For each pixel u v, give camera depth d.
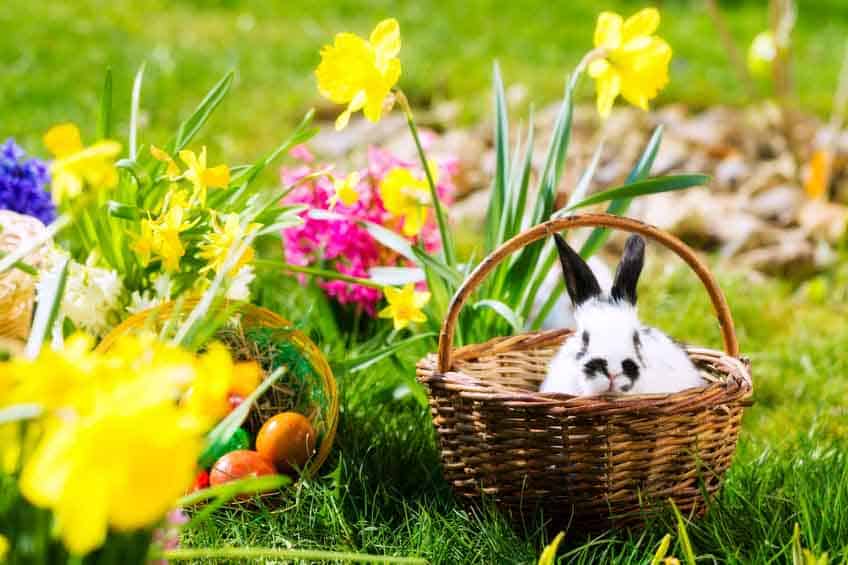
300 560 2.96
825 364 4.92
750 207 7.11
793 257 6.36
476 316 4.05
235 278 3.81
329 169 3.92
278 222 3.93
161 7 11.86
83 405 1.80
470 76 9.77
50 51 9.52
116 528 2.00
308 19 12.09
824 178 7.07
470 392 3.10
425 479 3.58
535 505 3.16
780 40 7.46
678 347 3.53
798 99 9.69
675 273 6.03
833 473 3.38
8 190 4.87
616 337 3.24
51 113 8.07
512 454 3.12
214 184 3.65
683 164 7.78
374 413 3.97
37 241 2.30
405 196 4.16
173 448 1.62
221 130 8.21
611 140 8.19
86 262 4.06
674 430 3.05
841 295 5.99
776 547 3.01
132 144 4.13
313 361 3.65
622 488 3.08
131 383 1.75
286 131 8.38
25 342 3.97
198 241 3.95
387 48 3.71
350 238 4.75
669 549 3.10
